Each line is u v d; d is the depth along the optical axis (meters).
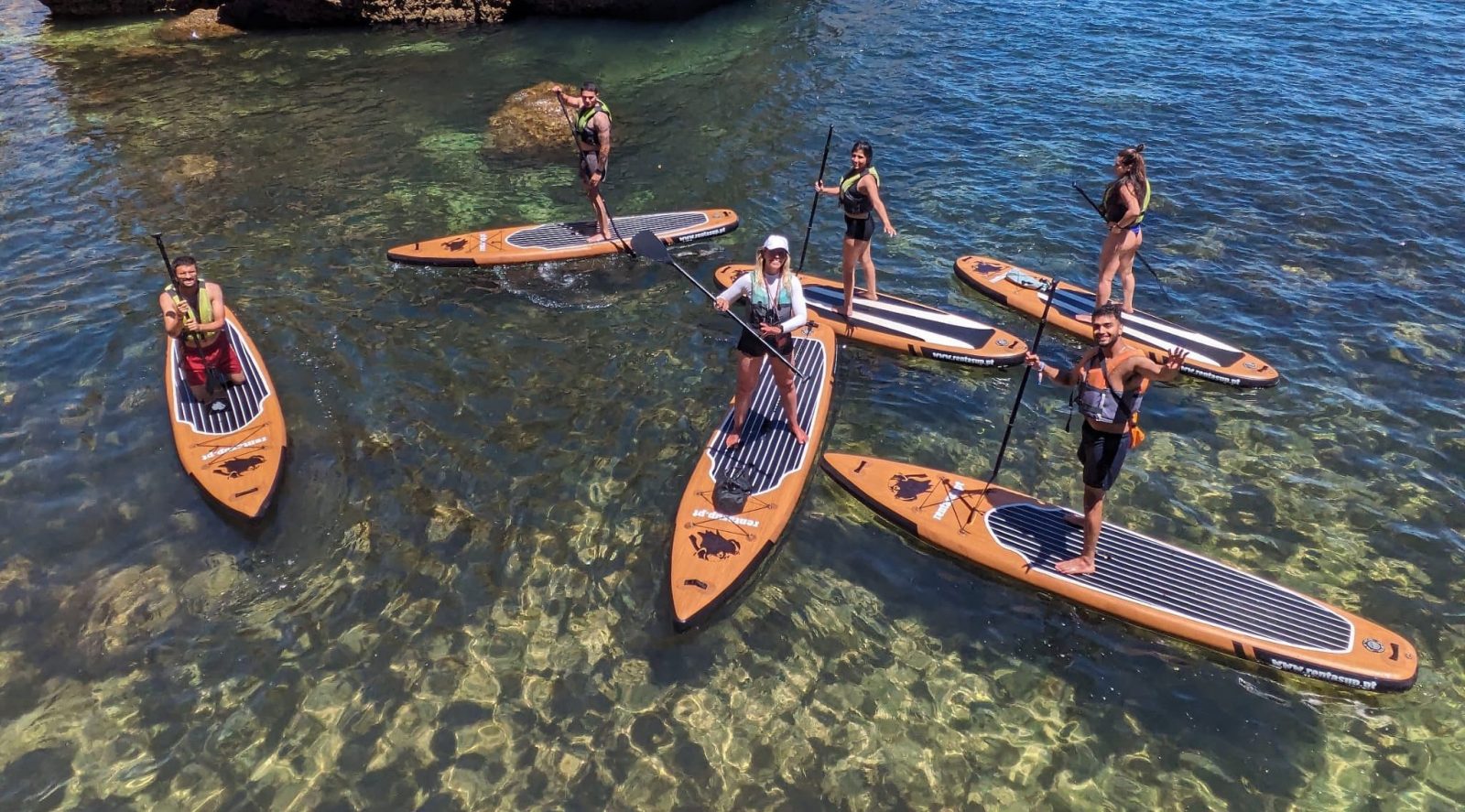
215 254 11.99
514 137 15.48
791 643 6.80
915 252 12.38
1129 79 18.06
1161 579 7.17
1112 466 6.63
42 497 8.00
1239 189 13.74
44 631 6.79
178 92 17.80
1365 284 11.39
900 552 7.65
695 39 20.80
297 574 7.29
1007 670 6.64
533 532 7.70
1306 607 6.92
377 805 5.64
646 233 7.95
